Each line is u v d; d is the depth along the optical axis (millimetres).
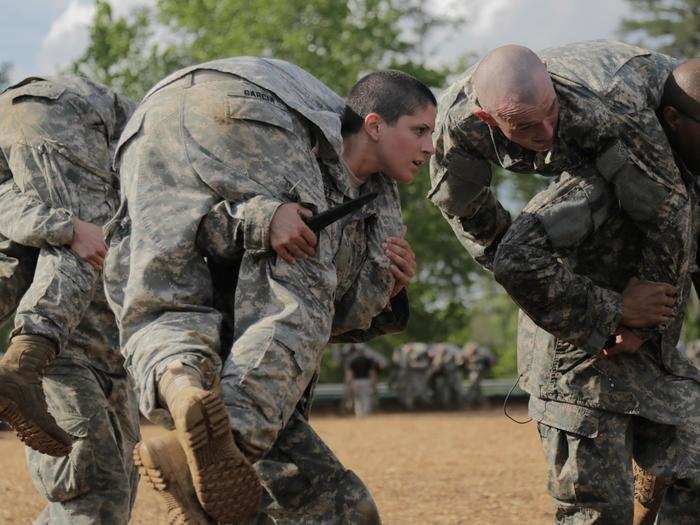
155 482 6504
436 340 66438
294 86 7922
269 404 6914
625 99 8531
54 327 9500
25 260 10234
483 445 29641
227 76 7656
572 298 8750
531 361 9516
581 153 8766
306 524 8039
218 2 63156
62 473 9672
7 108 10227
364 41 61188
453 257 64500
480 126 9141
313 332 7238
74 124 10125
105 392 10055
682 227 8617
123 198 7719
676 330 9195
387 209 8602
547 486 9430
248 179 7363
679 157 8977
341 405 53531
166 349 6910
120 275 7586
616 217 8969
